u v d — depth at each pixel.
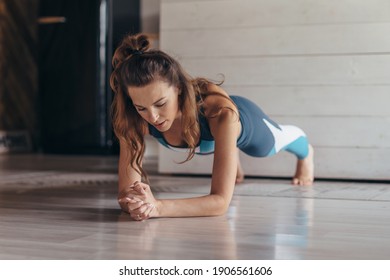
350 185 3.56
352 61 3.77
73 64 6.45
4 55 6.89
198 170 4.06
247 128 2.70
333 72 3.80
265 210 2.49
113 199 2.83
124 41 2.19
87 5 6.37
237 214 2.36
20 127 7.12
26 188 3.29
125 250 1.69
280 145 3.12
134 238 1.86
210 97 2.30
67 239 1.84
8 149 6.78
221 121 2.25
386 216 2.36
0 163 5.24
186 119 2.20
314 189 3.31
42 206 2.57
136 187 2.12
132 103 2.26
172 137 2.42
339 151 3.81
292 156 3.90
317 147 3.85
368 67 3.75
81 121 6.47
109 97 6.43
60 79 6.52
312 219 2.27
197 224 2.11
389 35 3.70
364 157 3.78
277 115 3.90
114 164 5.17
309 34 3.83
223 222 2.16
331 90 3.81
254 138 2.81
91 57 6.39
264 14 3.90
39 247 1.72
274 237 1.90
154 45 5.82
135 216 2.14
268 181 3.76
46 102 6.60
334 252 1.69
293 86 3.87
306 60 3.84
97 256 1.62
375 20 3.72
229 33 3.97
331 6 3.79
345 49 3.78
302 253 1.67
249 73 3.94
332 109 3.81
